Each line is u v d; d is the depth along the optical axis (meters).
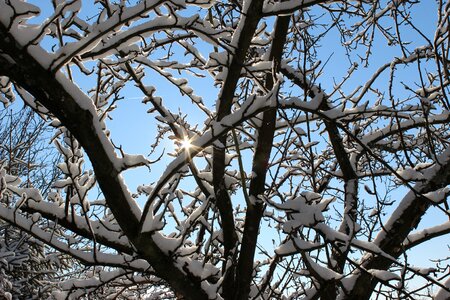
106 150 2.30
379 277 2.81
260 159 3.56
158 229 2.58
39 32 2.02
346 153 4.63
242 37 2.85
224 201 3.57
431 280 2.79
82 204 2.71
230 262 3.39
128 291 5.52
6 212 2.85
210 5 2.54
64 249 2.99
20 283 7.80
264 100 2.54
